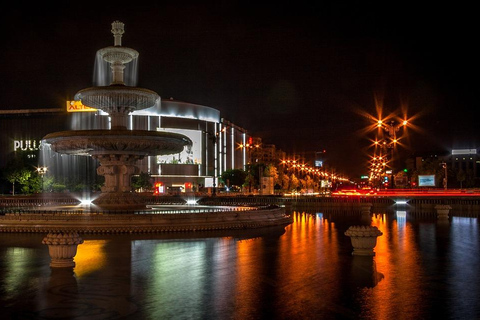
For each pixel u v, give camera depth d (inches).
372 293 374.6
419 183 2704.2
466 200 1766.7
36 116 4608.8
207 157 5157.5
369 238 569.3
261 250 617.6
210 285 404.2
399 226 1007.0
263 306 335.3
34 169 3329.2
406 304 340.5
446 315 311.9
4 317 309.0
